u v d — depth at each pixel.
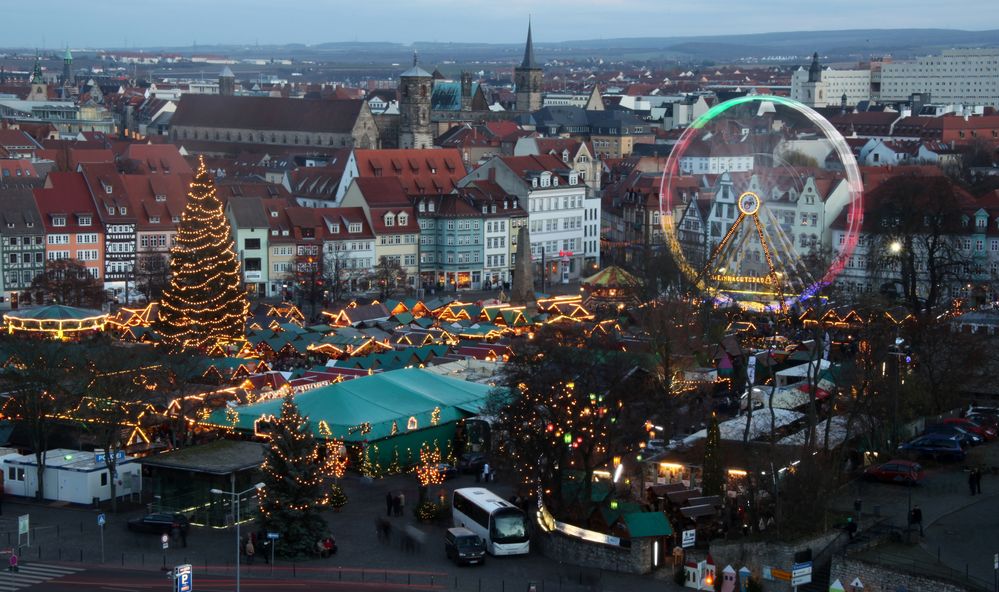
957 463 173.25
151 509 163.88
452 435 190.12
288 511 148.75
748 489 152.50
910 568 132.12
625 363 174.75
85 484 169.50
